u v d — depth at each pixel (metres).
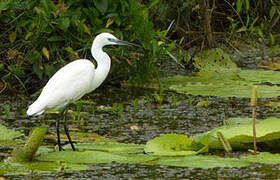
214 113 10.66
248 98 11.88
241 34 16.50
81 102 10.55
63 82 8.36
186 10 15.24
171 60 14.50
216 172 7.27
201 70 13.85
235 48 15.48
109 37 8.94
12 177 7.03
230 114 10.56
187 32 15.21
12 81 12.40
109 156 7.59
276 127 7.99
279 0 17.12
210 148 8.16
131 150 8.05
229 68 13.94
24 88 12.35
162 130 9.51
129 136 9.16
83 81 8.52
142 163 7.65
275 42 16.36
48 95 8.27
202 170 7.37
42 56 12.17
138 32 11.78
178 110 10.93
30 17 11.74
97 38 8.94
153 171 7.34
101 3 11.66
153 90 12.51
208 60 14.09
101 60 8.98
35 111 8.12
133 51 12.58
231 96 11.30
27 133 9.34
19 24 11.56
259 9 17.06
